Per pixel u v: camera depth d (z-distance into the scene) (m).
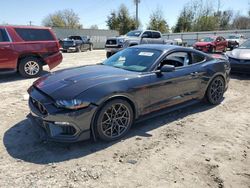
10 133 4.18
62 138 3.52
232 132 4.43
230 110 5.59
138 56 4.80
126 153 3.62
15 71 8.55
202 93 5.45
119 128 3.99
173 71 4.71
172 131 4.39
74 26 68.12
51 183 2.93
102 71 4.31
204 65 5.40
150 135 4.21
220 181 3.04
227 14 59.41
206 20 53.00
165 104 4.64
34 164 3.30
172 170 3.23
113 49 15.59
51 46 9.07
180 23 53.78
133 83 4.04
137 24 45.25
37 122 3.79
